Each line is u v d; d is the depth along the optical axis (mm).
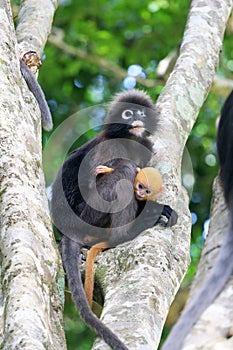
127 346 7031
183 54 11938
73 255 9609
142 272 8289
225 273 6723
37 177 8391
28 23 11984
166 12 20016
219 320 6375
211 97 18891
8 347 6266
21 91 9102
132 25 20359
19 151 8242
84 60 19438
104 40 19625
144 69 20375
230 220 7395
